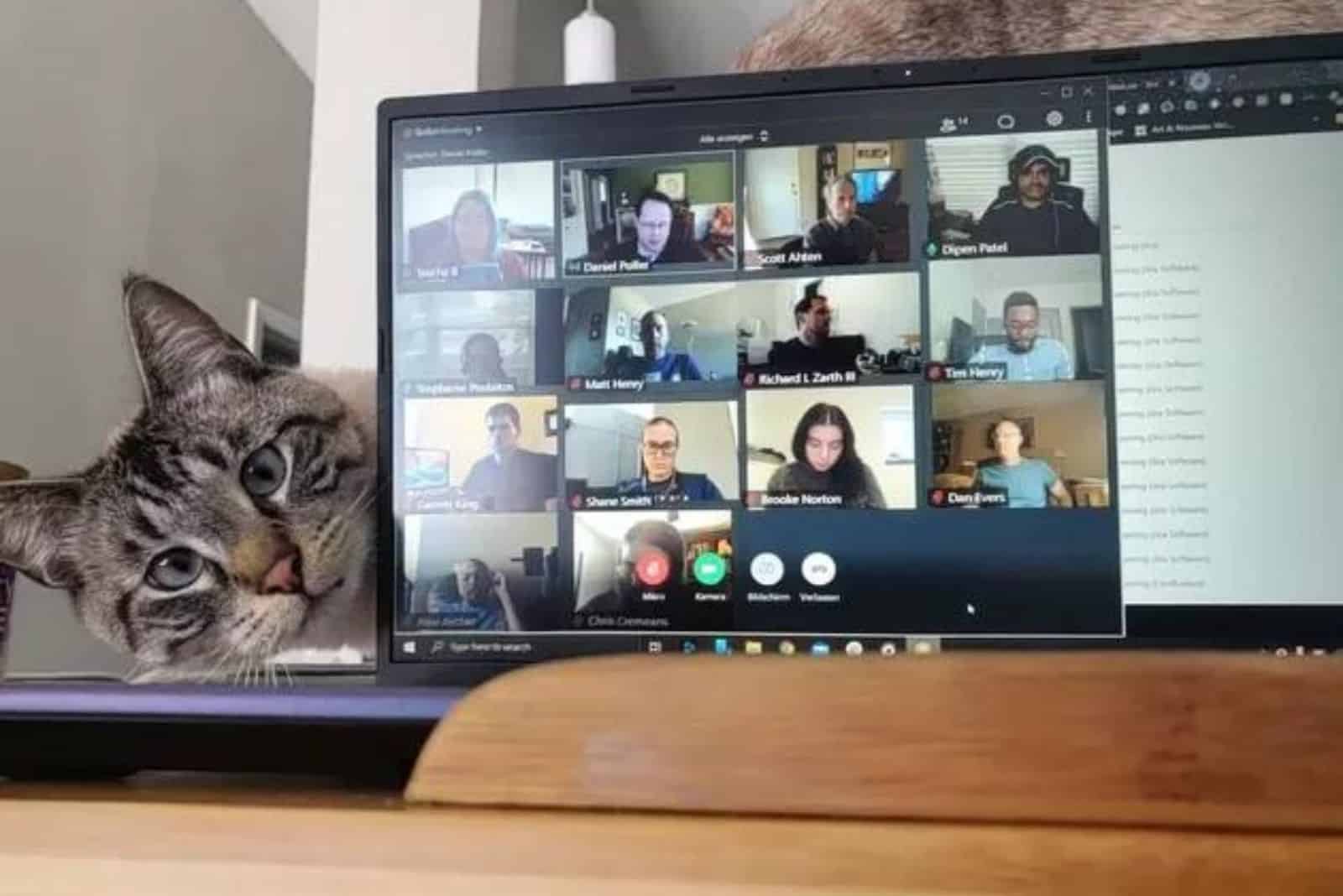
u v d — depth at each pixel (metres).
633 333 0.67
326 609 0.78
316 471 0.79
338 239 1.06
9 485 0.76
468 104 0.69
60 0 1.29
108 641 0.79
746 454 0.65
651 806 0.33
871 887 0.32
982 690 0.32
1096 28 0.92
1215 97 0.63
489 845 0.34
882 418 0.64
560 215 0.68
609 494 0.66
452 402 0.68
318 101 1.08
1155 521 0.61
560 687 0.34
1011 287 0.64
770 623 0.64
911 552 0.63
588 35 1.19
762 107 0.67
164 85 1.53
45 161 1.25
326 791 0.43
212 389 0.80
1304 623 0.60
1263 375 0.62
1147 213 0.63
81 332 1.29
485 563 0.67
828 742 0.33
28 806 0.37
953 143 0.65
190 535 0.77
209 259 1.64
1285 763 0.30
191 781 0.49
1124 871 0.31
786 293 0.66
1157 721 0.31
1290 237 0.62
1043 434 0.63
